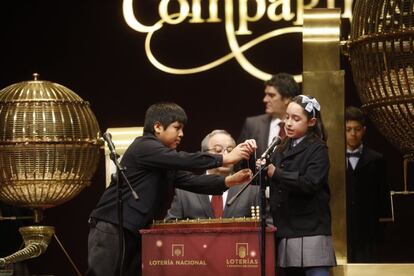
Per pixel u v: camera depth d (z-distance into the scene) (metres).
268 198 11.06
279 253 10.27
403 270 10.48
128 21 18.28
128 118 18.38
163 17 18.22
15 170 11.68
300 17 17.80
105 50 18.50
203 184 11.25
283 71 17.89
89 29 18.55
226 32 18.02
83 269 18.22
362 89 9.20
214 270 9.98
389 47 8.83
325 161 10.24
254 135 14.00
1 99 11.88
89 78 18.52
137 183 10.95
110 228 10.85
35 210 12.15
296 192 10.14
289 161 10.38
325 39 11.12
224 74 18.14
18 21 18.67
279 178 10.03
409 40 8.70
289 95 13.39
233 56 18.00
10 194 11.92
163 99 18.31
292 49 17.88
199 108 18.19
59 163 11.74
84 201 18.27
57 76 18.58
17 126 11.66
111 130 13.43
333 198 10.95
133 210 10.83
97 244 10.86
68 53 18.58
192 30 18.20
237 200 12.00
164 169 10.99
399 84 8.77
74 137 11.87
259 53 17.95
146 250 10.18
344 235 10.89
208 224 10.20
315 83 11.06
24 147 11.61
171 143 11.38
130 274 10.85
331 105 11.03
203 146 12.70
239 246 9.93
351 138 14.13
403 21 8.80
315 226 10.16
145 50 18.34
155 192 10.98
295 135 10.46
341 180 10.95
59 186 11.85
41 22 18.70
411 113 8.76
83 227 18.28
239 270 9.91
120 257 10.38
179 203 12.40
